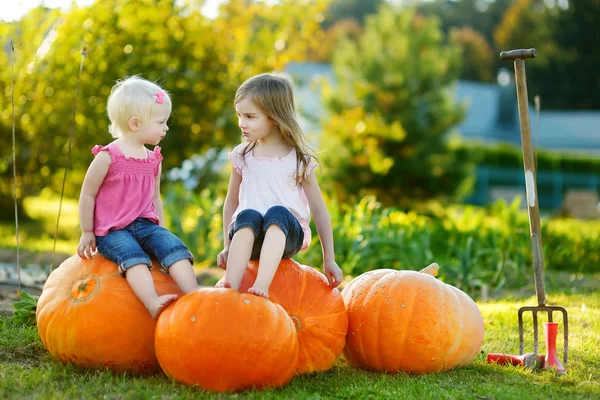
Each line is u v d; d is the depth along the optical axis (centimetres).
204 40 1121
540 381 363
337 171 1430
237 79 1142
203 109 1123
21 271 711
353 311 380
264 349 314
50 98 1099
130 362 344
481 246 853
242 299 320
